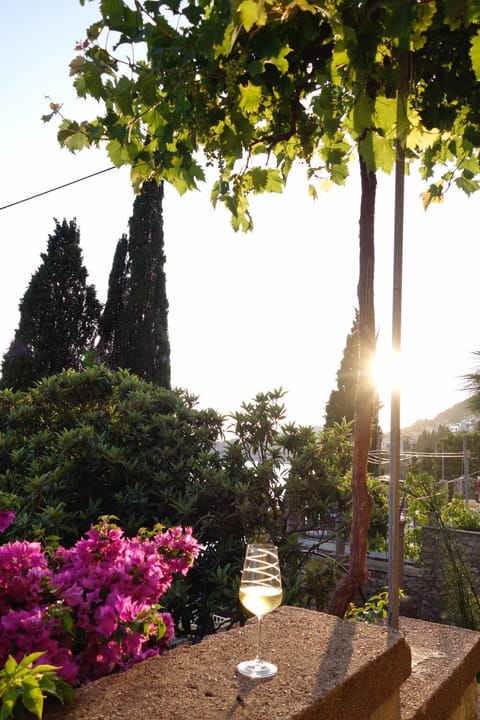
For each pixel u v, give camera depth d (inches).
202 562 202.5
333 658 69.9
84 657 81.2
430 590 280.1
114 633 79.9
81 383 250.2
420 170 134.5
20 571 80.8
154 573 87.5
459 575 188.7
